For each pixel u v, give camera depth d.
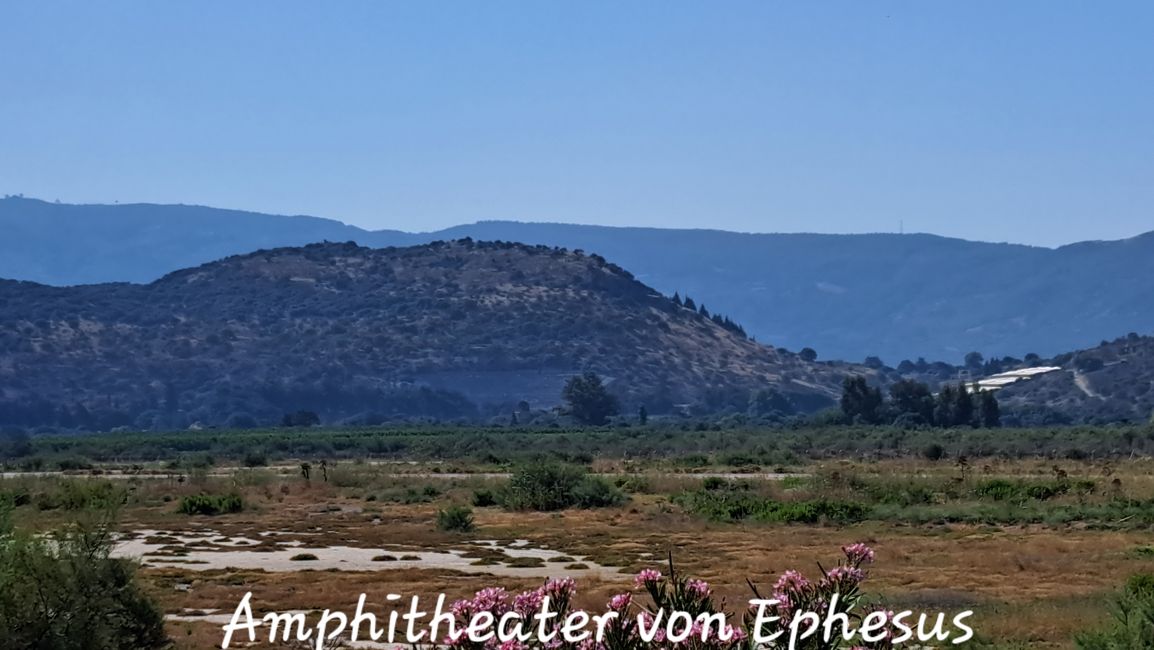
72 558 21.70
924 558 40.22
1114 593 27.47
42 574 20.91
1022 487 62.78
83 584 21.38
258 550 45.19
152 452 140.12
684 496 64.12
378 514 61.28
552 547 45.59
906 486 63.12
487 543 47.19
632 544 45.94
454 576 37.38
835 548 43.31
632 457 116.19
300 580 36.62
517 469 71.12
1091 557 39.88
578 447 132.62
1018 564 38.19
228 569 39.25
